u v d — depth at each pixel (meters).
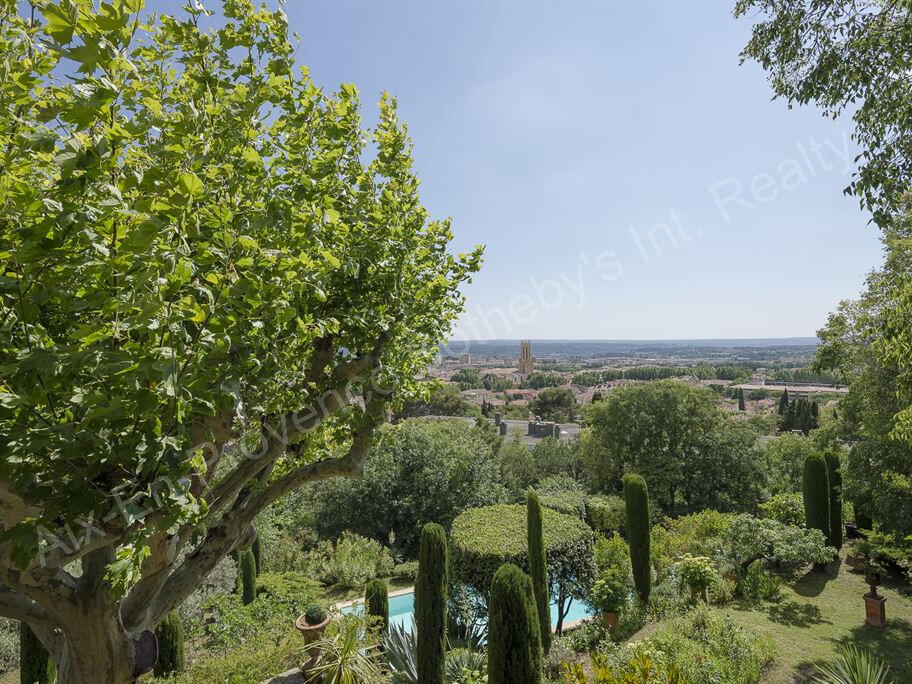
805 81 5.38
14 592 3.77
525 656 6.02
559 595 12.03
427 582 7.75
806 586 12.26
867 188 5.26
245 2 4.37
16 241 2.75
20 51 3.00
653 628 9.98
